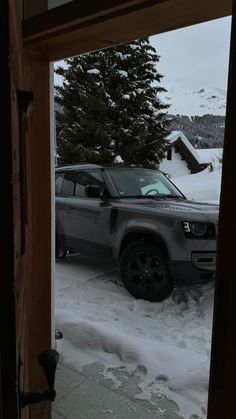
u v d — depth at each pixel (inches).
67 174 210.1
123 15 56.1
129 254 158.9
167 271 148.1
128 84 577.6
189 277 144.6
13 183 26.8
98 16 58.6
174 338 125.4
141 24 60.4
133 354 107.0
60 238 209.6
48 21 65.6
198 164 954.1
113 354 110.4
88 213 184.4
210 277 147.0
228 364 31.6
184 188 582.9
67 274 197.3
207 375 97.5
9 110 25.1
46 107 88.1
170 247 144.3
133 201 174.7
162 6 52.9
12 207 26.3
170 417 84.9
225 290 31.6
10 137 25.5
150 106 593.0
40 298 92.2
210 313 144.0
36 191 88.7
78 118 581.3
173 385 95.3
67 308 150.3
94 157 546.3
